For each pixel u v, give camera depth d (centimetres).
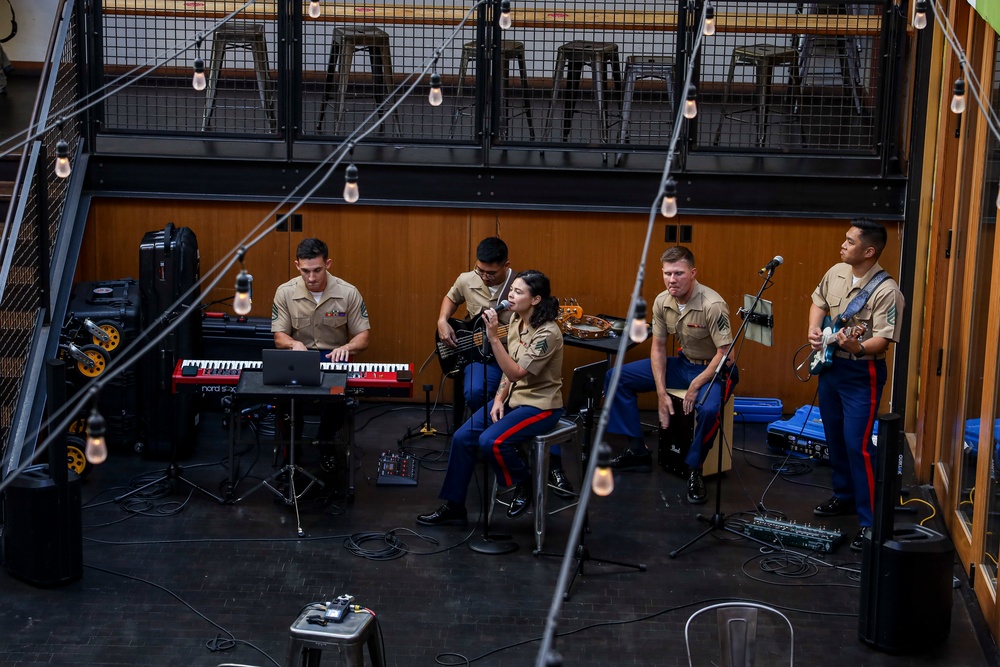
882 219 741
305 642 414
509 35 852
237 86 868
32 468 542
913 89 721
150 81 863
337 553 577
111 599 528
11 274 677
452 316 760
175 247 667
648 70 779
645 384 691
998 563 502
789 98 808
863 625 502
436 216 757
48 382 528
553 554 579
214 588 539
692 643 501
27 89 937
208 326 725
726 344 652
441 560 572
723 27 732
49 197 715
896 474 493
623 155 757
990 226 555
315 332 673
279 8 725
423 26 748
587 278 763
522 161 747
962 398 598
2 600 524
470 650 491
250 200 747
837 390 603
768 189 743
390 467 668
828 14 743
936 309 664
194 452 700
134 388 682
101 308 677
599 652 492
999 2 482
